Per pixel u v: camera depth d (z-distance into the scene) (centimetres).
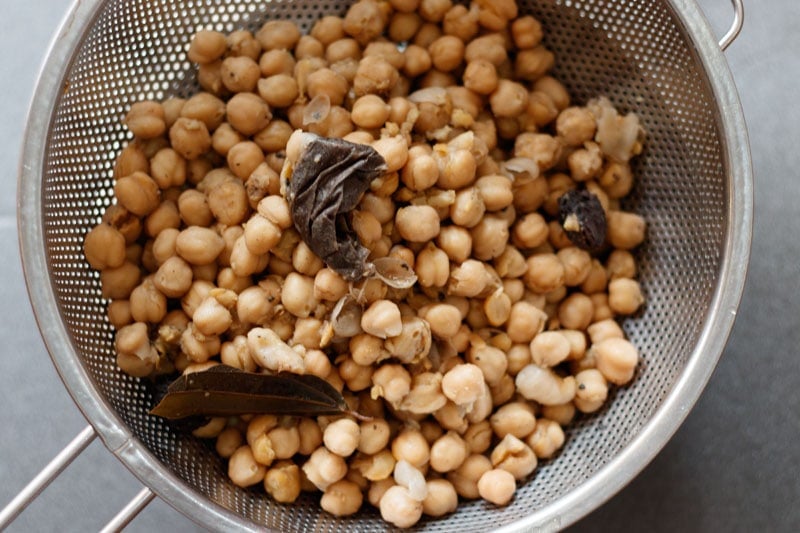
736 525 41
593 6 38
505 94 39
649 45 37
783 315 42
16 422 42
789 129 42
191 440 37
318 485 37
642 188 40
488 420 38
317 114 38
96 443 42
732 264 35
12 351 42
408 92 41
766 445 42
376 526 37
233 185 38
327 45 40
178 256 38
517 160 39
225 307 37
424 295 38
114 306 38
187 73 40
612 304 39
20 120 43
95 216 38
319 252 36
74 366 34
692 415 42
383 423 37
